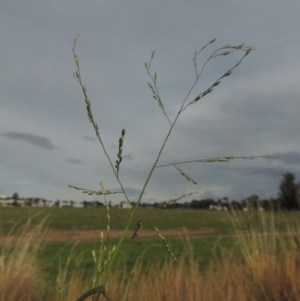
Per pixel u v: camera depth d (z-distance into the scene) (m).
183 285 4.20
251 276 4.23
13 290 4.29
